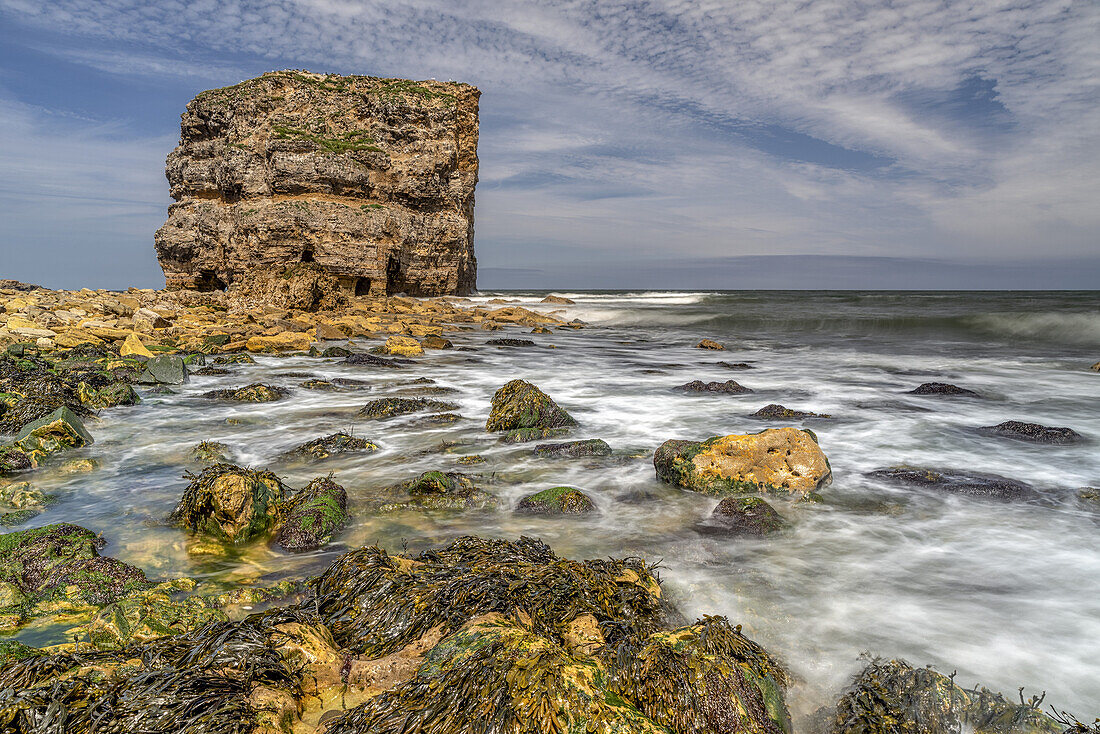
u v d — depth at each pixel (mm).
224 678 3600
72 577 5258
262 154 48312
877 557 6086
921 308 41531
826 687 4113
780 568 5859
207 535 6605
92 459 9336
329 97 50844
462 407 13344
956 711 3672
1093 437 10633
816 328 33094
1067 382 16250
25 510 7277
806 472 7848
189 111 52594
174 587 5289
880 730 3582
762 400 14203
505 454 9773
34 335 19406
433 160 51594
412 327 30984
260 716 3400
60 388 12719
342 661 4094
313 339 24422
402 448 10148
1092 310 35469
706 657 3744
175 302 38156
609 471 8859
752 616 4984
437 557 5645
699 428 11500
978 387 15688
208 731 3242
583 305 51250
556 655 3549
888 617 4965
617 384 16578
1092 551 6168
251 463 9344
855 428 11375
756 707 3570
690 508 7453
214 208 49594
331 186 47281
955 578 5637
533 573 4996
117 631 4406
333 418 12234
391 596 4707
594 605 4660
